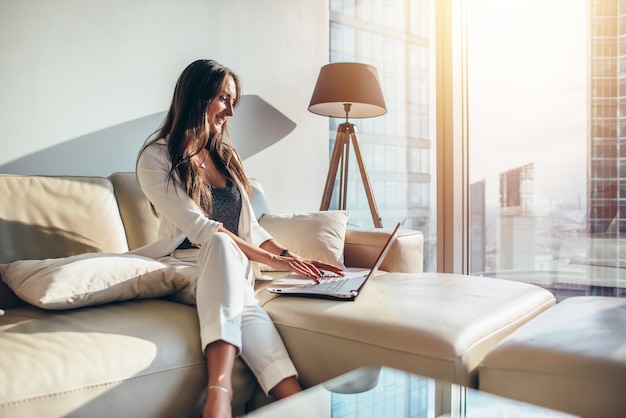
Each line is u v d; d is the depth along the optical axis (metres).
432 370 1.01
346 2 3.11
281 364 1.19
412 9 3.10
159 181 1.61
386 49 3.19
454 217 2.93
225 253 1.26
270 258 1.55
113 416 0.94
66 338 1.01
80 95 2.00
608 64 2.47
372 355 1.10
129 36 2.14
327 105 2.82
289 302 1.36
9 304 1.35
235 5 2.53
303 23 2.87
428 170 3.07
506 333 1.19
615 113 2.46
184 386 1.07
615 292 2.46
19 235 1.46
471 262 2.99
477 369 1.03
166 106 2.26
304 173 2.91
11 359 0.90
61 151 1.95
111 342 1.02
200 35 2.39
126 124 2.13
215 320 1.13
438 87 2.97
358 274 1.70
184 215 1.56
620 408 0.83
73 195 1.62
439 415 0.76
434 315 1.15
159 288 1.38
